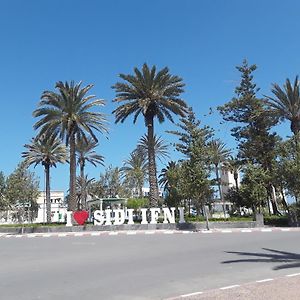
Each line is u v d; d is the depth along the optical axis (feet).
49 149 199.82
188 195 115.03
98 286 33.71
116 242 77.00
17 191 162.91
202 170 113.50
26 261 52.90
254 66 158.20
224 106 158.61
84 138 143.54
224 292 27.78
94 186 288.30
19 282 36.99
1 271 44.50
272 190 148.77
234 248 57.98
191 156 115.24
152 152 135.95
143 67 134.51
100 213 123.85
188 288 31.37
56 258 55.11
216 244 65.00
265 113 150.30
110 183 262.88
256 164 147.13
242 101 154.92
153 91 133.80
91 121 140.87
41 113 135.23
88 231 117.60
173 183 162.91
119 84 135.13
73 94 137.69
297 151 113.91
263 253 50.78
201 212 146.72
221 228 109.09
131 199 196.13
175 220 124.06
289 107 142.92
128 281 35.42
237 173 215.31
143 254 55.67
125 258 52.11
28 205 171.94
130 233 101.45
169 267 42.70
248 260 45.11
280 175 116.57
